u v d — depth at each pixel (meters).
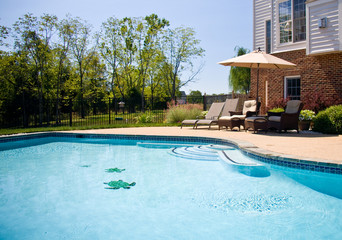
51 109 18.05
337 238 2.56
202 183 4.43
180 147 7.75
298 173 4.74
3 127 15.71
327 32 10.56
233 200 3.64
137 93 29.20
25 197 3.85
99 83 32.94
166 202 3.61
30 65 17.94
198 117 13.44
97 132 9.91
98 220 3.06
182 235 2.68
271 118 9.08
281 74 12.94
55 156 6.83
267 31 14.12
